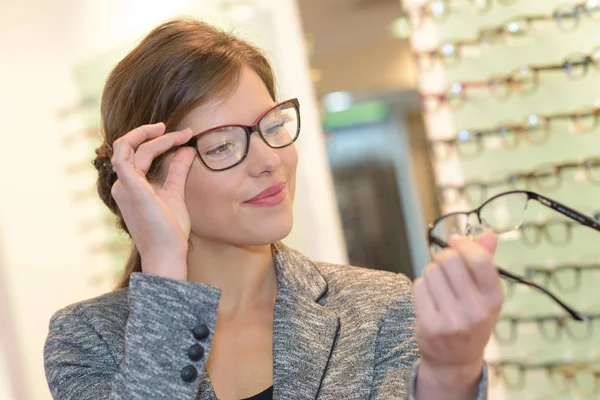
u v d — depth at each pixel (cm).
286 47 270
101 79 324
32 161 339
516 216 110
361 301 125
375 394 115
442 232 113
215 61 122
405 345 119
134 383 104
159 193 119
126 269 141
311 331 121
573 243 243
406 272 258
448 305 81
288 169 123
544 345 249
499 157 250
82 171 337
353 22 263
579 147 242
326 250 267
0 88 338
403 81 259
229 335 124
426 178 256
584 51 240
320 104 267
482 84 250
